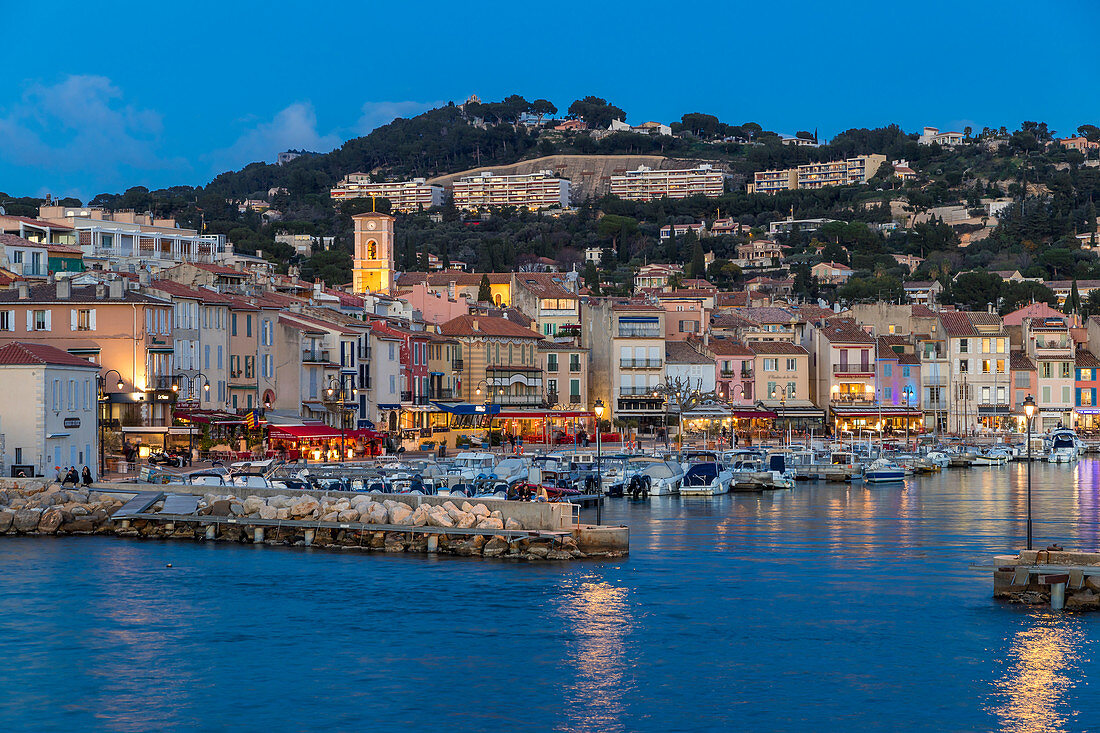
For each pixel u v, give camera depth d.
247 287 160.38
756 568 85.94
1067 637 66.31
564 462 137.88
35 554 89.50
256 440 136.50
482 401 188.75
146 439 127.56
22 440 106.75
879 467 161.50
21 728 53.66
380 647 65.12
